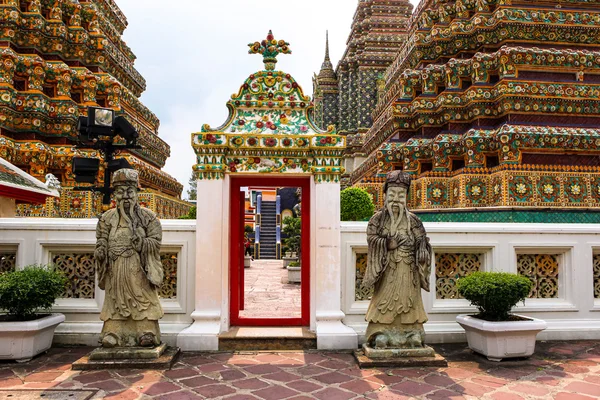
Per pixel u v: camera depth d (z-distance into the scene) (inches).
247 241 978.7
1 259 295.9
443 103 538.6
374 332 254.2
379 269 251.0
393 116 597.0
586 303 308.2
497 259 302.4
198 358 257.3
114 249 249.3
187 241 289.6
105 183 286.4
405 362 242.7
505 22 531.5
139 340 247.8
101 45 601.6
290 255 869.8
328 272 282.5
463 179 485.1
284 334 279.6
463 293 269.3
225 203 289.0
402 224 256.1
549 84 500.1
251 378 223.9
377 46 1080.2
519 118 504.1
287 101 299.3
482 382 219.3
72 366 234.4
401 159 586.6
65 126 534.6
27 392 202.4
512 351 251.8
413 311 252.7
